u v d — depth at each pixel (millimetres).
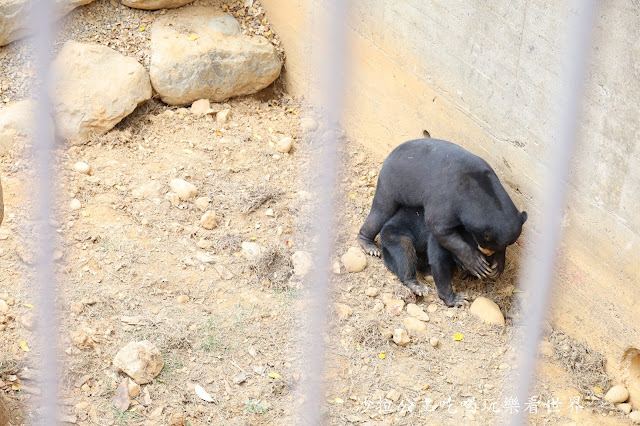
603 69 5961
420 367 6164
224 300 6383
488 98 6637
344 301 6461
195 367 6023
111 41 7656
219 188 7090
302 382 6000
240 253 6664
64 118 7230
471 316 6445
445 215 6355
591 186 6129
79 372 5906
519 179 6539
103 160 7199
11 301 6176
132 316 6215
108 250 6562
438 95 6969
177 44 7641
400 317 6422
